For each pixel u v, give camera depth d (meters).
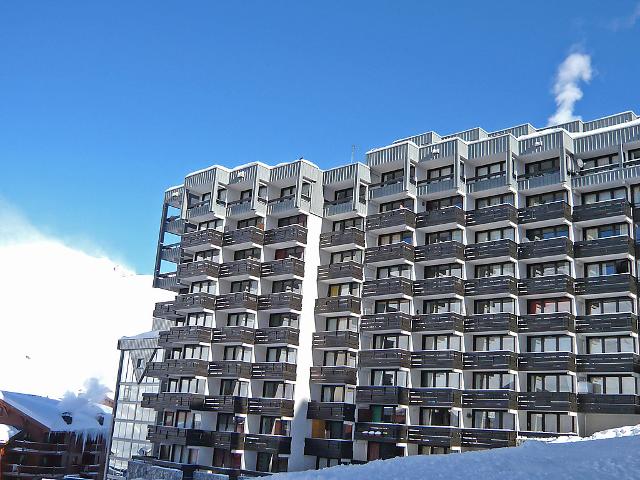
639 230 49.91
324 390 60.28
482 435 50.09
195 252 69.12
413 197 59.22
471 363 52.69
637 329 47.84
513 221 53.81
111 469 79.31
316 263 63.19
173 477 60.12
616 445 25.16
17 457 90.75
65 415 99.06
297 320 61.00
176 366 63.47
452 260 55.50
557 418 48.78
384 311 59.38
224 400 60.03
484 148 56.31
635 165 50.03
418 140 68.25
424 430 52.28
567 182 52.19
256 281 63.69
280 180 65.25
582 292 50.09
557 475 20.39
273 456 57.34
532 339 51.78
